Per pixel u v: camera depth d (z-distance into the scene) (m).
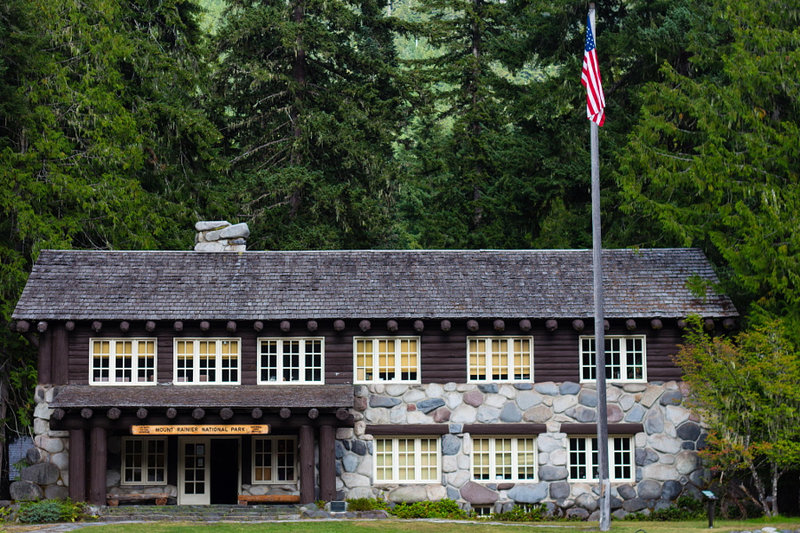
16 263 43.25
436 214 61.62
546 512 37.69
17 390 46.53
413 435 38.06
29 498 36.91
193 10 57.19
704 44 46.50
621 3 55.81
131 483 38.19
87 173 47.78
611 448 38.53
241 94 59.62
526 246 59.91
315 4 57.97
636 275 40.34
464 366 38.44
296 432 38.62
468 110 62.28
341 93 59.47
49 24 47.34
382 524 33.31
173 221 51.47
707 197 40.91
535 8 55.38
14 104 43.56
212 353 38.66
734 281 40.09
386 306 38.50
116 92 51.09
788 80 39.06
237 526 32.81
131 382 38.28
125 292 38.94
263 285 39.56
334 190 56.12
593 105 32.50
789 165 38.88
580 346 38.88
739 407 35.94
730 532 30.84
